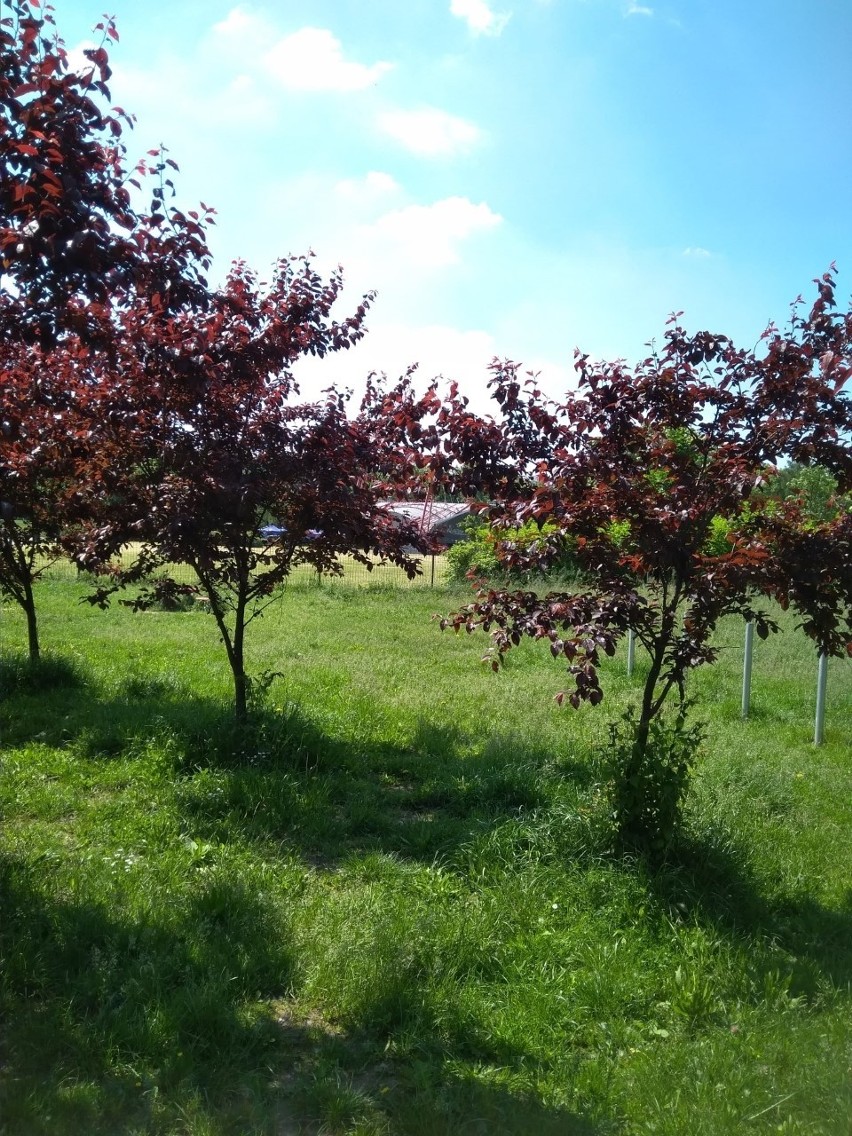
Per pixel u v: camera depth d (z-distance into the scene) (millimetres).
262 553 7277
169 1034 3213
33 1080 2918
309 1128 2830
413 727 7961
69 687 9180
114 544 6535
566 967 3916
